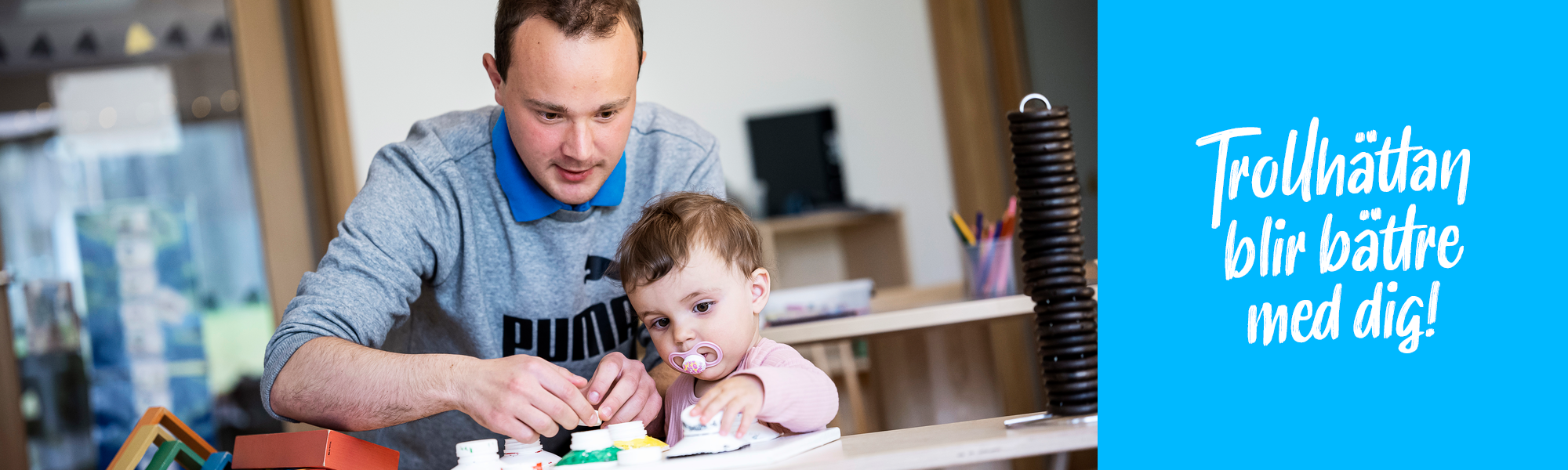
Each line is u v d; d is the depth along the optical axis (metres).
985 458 0.73
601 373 0.98
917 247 3.60
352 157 3.11
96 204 3.05
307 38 3.06
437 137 1.19
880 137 3.63
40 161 3.04
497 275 1.21
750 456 0.76
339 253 1.04
